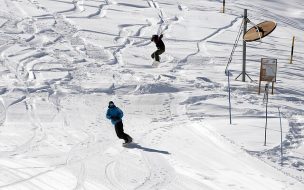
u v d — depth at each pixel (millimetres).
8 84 60156
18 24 87500
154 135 46188
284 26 115875
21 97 56281
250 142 43562
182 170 37188
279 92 63750
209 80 66375
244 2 136125
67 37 83250
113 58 74500
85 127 48531
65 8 101688
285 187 33906
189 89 61812
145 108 55594
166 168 37594
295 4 156375
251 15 116750
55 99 56875
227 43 88875
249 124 48844
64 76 64375
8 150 40594
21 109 52781
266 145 42844
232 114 53312
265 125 46594
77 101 56688
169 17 104062
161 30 93188
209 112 54156
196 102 57312
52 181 33844
